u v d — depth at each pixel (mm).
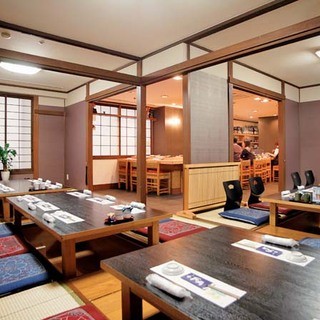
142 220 2154
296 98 6688
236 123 12531
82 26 3545
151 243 2336
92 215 2281
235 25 3422
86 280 1968
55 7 3078
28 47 4125
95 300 1734
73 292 1735
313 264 1241
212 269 1191
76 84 6504
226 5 3029
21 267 1851
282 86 6074
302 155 6766
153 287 1038
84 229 1902
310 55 4539
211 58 3377
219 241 1570
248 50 3002
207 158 4297
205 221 3467
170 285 993
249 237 1648
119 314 1596
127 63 4855
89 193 3367
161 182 6465
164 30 3633
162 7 3061
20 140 6785
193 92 4043
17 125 6734
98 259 2531
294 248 1445
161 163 6191
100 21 3402
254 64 5016
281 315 863
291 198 2986
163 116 8516
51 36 3795
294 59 4730
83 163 6465
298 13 3154
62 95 7191
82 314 1292
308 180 4828
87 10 3137
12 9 3125
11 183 4898
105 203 2762
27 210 2445
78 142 6691
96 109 7590
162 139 8578
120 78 4277
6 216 3594
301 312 878
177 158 6746
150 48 4230
